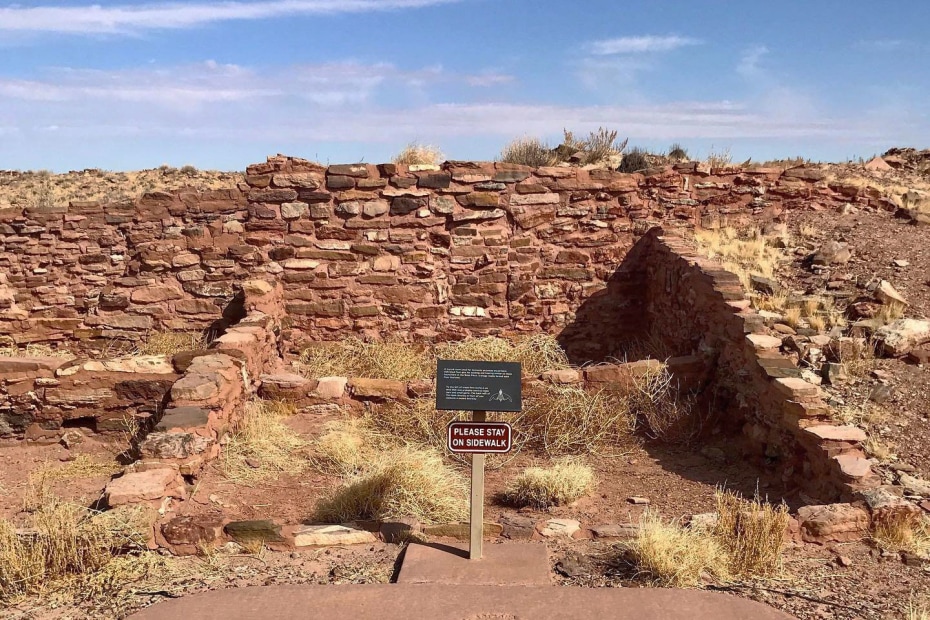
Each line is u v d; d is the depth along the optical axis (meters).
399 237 13.27
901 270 11.63
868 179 17.23
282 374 10.91
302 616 5.04
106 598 5.48
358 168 13.20
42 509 6.61
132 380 9.84
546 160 19.11
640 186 13.88
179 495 7.24
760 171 14.25
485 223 13.41
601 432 9.70
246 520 6.46
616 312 13.88
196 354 9.98
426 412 10.06
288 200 13.27
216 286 13.54
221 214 13.50
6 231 13.84
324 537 6.44
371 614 5.06
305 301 13.30
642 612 5.09
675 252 12.26
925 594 5.60
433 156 16.02
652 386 10.08
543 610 5.11
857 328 10.09
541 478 7.82
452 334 13.42
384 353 12.71
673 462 9.23
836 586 5.72
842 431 7.74
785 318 10.34
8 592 5.56
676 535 6.08
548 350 12.95
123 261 13.82
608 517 7.41
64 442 9.76
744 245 12.81
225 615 5.05
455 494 7.81
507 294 13.50
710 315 10.67
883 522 6.64
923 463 7.80
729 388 9.80
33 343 13.91
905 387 9.07
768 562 5.98
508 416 9.95
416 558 5.95
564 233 13.62
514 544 6.30
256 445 9.05
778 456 8.49
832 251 12.15
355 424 9.97
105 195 27.47
